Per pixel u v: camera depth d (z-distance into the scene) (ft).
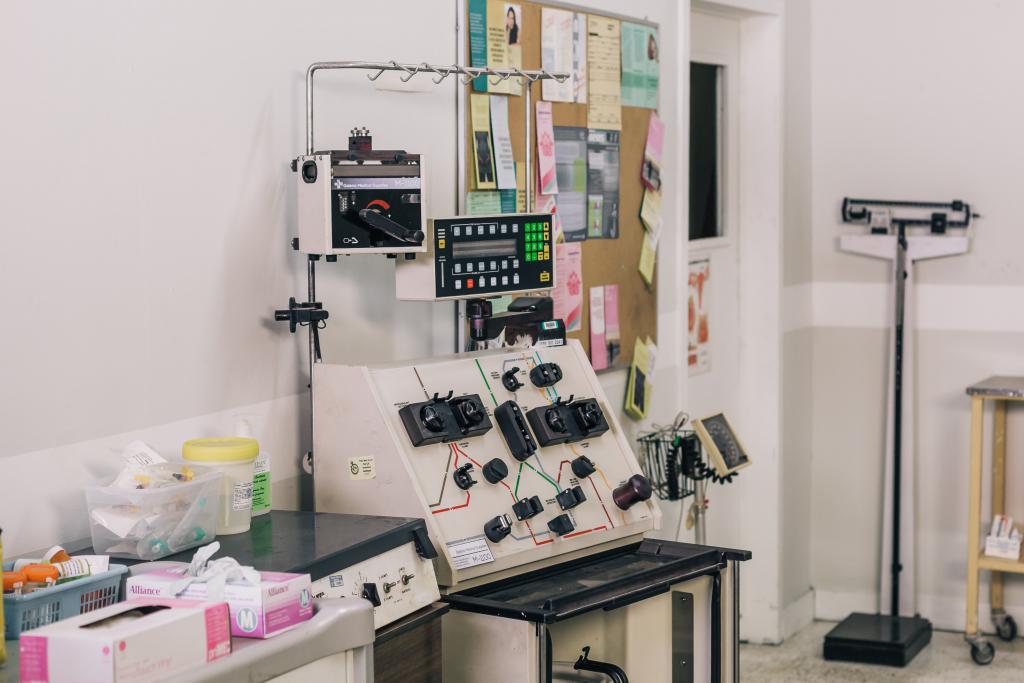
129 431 7.52
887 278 16.53
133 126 7.47
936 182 16.22
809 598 16.98
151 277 7.64
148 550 6.63
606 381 12.48
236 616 5.67
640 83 12.84
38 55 6.85
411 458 8.20
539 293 11.03
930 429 16.34
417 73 9.83
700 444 13.50
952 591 16.31
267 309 8.59
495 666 7.78
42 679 5.00
